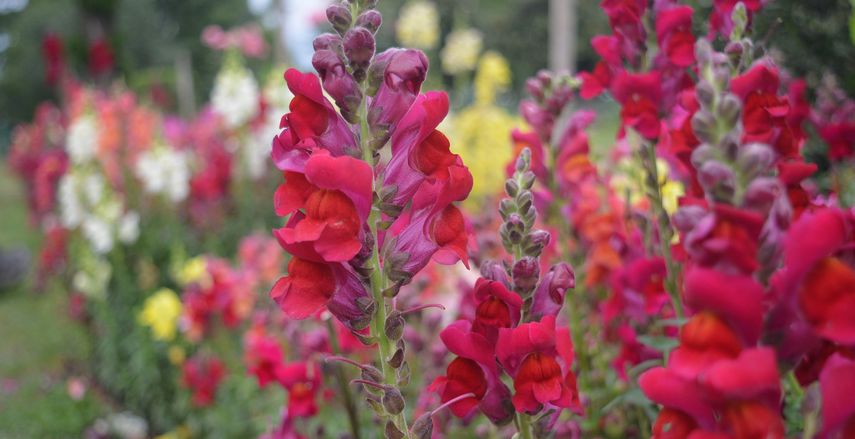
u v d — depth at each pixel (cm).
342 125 41
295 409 60
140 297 178
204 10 904
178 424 156
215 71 887
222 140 253
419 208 42
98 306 183
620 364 60
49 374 205
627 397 51
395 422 42
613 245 65
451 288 92
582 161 63
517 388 41
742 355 31
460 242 41
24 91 749
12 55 763
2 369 214
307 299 40
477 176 189
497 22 618
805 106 52
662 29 51
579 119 63
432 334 69
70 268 235
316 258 40
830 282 33
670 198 79
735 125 34
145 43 769
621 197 87
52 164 297
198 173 232
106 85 335
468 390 42
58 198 295
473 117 192
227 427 126
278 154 41
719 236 32
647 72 53
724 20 50
